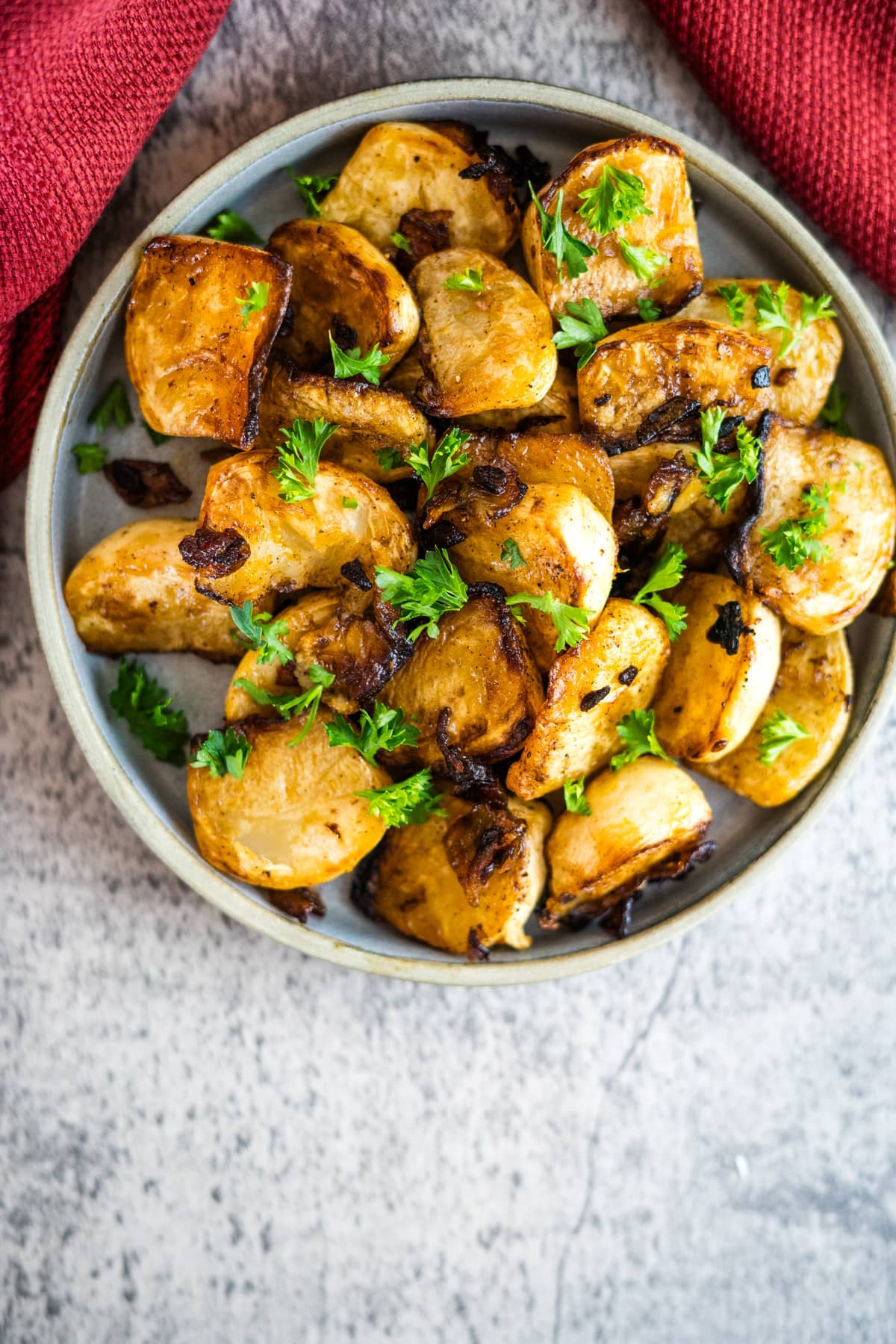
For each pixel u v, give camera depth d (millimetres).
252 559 497
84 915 568
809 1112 596
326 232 501
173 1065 574
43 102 505
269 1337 582
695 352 505
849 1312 603
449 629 508
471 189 513
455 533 502
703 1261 596
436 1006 582
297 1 542
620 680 511
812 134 542
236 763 510
